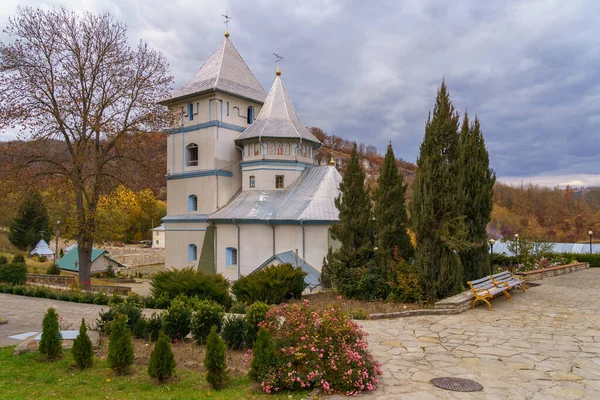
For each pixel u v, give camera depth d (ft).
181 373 27.35
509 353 31.12
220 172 103.76
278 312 28.53
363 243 57.62
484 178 60.39
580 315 43.91
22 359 29.60
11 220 201.05
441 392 23.93
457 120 50.72
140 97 95.96
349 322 26.96
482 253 59.62
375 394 23.72
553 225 273.54
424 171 50.47
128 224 270.05
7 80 86.07
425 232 49.96
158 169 99.40
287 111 103.71
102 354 31.58
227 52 115.03
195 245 105.19
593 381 25.55
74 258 164.25
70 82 88.94
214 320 35.12
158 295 54.80
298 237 85.76
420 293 49.90
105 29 94.27
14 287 67.31
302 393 23.82
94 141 93.04
